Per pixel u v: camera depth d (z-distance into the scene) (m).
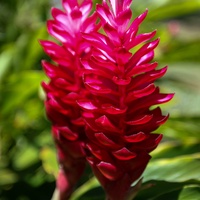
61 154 0.52
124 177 0.45
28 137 1.01
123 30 0.41
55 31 0.49
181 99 1.92
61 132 0.50
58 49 0.49
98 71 0.42
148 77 0.42
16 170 0.97
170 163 0.60
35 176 0.90
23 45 0.97
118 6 0.42
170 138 0.94
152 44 0.42
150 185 0.50
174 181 0.57
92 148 0.45
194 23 3.16
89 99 0.46
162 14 1.07
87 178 0.72
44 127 1.02
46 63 0.50
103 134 0.43
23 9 1.23
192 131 0.86
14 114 0.96
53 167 0.79
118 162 0.45
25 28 1.17
